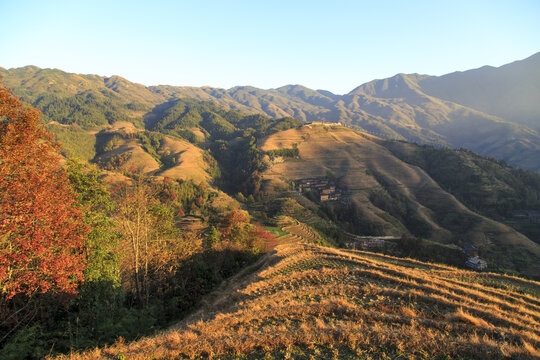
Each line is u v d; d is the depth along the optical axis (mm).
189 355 10031
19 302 14156
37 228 13547
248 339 10547
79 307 17016
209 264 31250
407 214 155000
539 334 12359
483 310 14461
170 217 32094
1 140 13000
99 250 18859
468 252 99812
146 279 23234
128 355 10117
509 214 146500
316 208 148500
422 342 10172
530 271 97375
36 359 11609
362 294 17141
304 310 13789
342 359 9328
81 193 18797
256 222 97062
